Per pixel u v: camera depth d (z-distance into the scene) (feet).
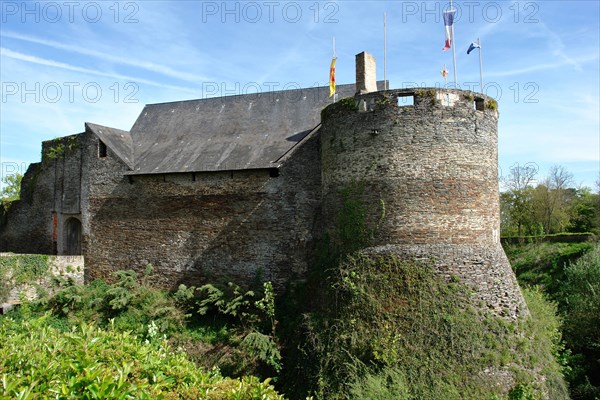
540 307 59.21
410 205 51.80
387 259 50.96
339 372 45.78
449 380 43.52
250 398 21.79
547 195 157.99
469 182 53.01
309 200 65.62
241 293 62.75
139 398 18.98
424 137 52.60
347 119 56.08
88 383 18.76
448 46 63.31
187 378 24.17
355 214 53.98
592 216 153.17
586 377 56.65
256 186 68.39
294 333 54.75
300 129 73.05
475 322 47.47
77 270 77.10
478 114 54.75
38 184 90.74
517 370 45.75
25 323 29.53
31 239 90.63
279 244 66.64
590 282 73.97
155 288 71.77
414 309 47.78
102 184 77.66
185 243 71.46
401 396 42.16
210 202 70.59
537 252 107.14
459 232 51.90
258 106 79.97
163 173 71.87
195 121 82.12
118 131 84.07
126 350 25.95
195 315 65.00
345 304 50.16
